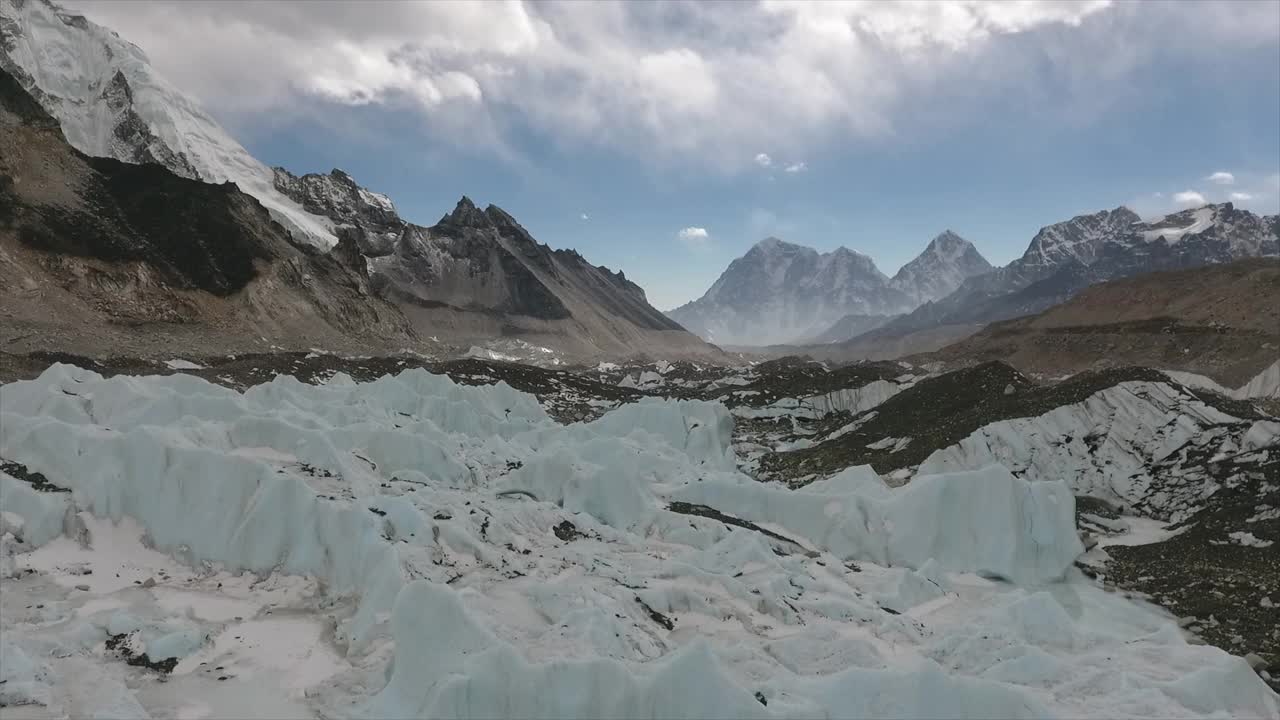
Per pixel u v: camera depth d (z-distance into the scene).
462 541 21.92
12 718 13.76
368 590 18.61
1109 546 28.36
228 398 27.08
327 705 15.10
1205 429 34.72
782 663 18.00
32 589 18.05
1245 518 27.81
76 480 21.61
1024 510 25.72
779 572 23.00
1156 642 19.70
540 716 14.04
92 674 15.35
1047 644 19.17
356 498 22.16
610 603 19.17
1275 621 21.23
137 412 25.97
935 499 26.41
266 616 18.53
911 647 19.20
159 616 17.77
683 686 14.05
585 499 28.42
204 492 21.20
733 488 30.00
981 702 14.71
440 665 14.95
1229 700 16.30
